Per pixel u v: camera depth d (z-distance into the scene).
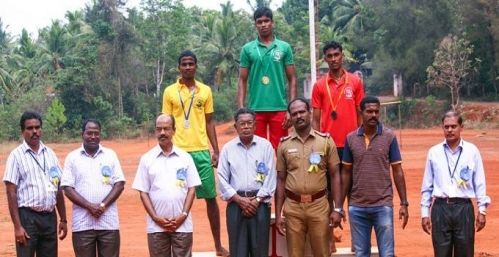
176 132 9.44
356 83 9.04
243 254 8.47
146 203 8.43
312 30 12.86
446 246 8.36
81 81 56.44
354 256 9.27
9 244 14.29
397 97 58.34
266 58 9.38
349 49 67.06
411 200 18.64
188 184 8.51
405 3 60.25
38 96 57.16
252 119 8.48
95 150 8.58
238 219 8.47
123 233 15.15
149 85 61.94
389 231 8.36
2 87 61.69
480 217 8.25
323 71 34.22
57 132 54.50
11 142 52.38
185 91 9.46
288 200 8.45
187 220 8.45
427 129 52.53
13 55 66.56
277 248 9.31
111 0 60.03
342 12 74.06
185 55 9.38
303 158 8.36
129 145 49.12
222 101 62.66
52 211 8.58
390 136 8.41
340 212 8.48
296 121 8.33
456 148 8.32
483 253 12.16
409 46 61.09
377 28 67.06
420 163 27.92
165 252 8.48
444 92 58.75
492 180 22.14
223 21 65.56
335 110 8.97
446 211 8.29
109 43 59.16
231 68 65.75
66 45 61.31
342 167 8.61
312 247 8.44
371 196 8.37
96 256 8.74
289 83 9.56
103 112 57.28
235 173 8.52
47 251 8.60
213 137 9.70
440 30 59.16
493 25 54.66
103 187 8.51
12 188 8.36
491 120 51.34
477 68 56.91
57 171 8.62
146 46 59.62
